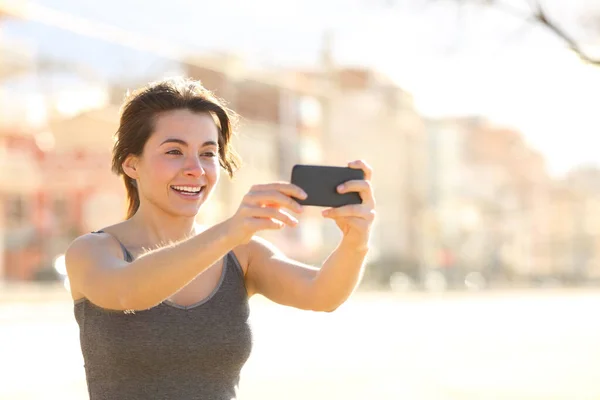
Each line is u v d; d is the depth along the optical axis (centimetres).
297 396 1209
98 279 312
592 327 2598
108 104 4338
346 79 6800
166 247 295
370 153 7150
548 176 9800
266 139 5525
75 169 4159
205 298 337
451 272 7550
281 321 2616
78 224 4169
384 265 6725
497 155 9150
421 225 7550
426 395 1234
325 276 340
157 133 342
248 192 288
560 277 8731
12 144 4041
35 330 2080
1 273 3988
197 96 346
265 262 361
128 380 326
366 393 1245
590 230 9694
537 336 2270
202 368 332
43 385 1259
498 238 8844
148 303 299
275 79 5278
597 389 1293
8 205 4059
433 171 7981
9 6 3669
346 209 302
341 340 2069
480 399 1201
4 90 4006
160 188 341
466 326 2608
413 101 7494
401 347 1928
